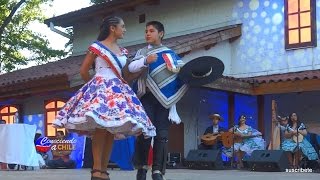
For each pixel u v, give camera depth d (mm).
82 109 4691
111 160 10930
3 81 16094
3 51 24547
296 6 14961
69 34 21188
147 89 5660
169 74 5668
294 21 14961
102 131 4941
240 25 15820
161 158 5691
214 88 13383
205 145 12578
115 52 5074
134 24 18484
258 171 10641
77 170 10695
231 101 14883
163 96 5598
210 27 16438
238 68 15789
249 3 15742
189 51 14352
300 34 14844
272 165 10523
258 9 15570
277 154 10586
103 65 4957
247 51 15664
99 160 4961
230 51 15906
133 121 4652
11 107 17125
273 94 14945
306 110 15297
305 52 14695
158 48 5793
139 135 5320
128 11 18625
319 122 15031
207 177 7875
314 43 14555
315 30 14594
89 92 4801
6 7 24094
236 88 13859
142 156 5750
